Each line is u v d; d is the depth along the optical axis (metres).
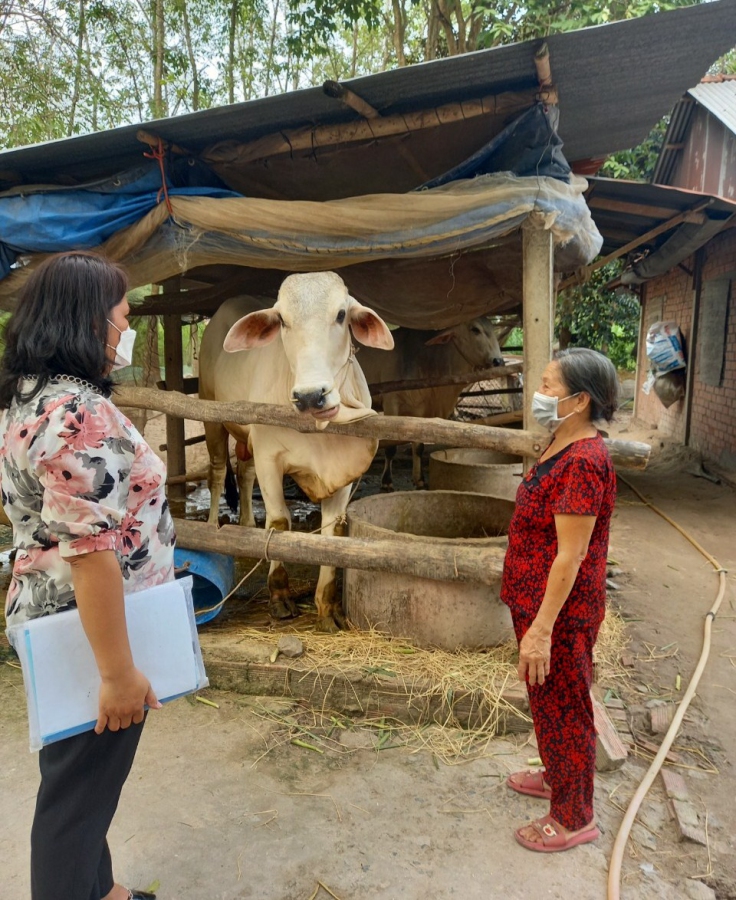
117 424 1.49
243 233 3.41
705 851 2.30
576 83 3.26
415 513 4.12
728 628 4.09
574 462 1.97
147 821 2.40
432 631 3.27
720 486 7.62
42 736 1.46
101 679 1.48
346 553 3.24
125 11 10.46
